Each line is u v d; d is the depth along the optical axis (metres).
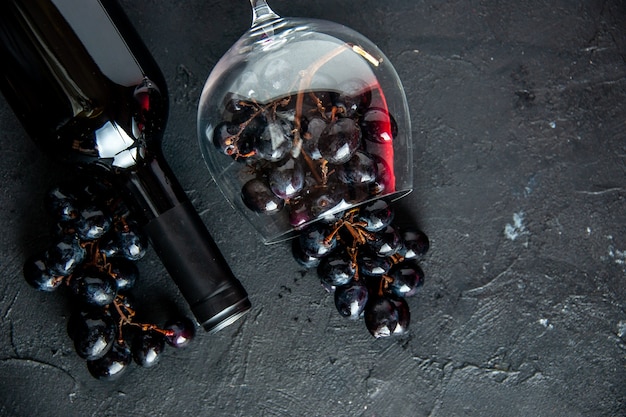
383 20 0.55
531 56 0.55
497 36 0.55
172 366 0.55
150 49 0.54
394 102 0.49
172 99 0.54
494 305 0.55
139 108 0.47
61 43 0.46
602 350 0.55
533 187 0.56
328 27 0.47
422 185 0.55
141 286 0.55
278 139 0.44
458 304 0.55
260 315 0.55
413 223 0.55
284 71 0.45
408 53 0.55
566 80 0.56
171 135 0.54
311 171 0.46
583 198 0.56
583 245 0.56
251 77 0.45
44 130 0.46
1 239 0.54
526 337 0.55
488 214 0.55
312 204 0.47
